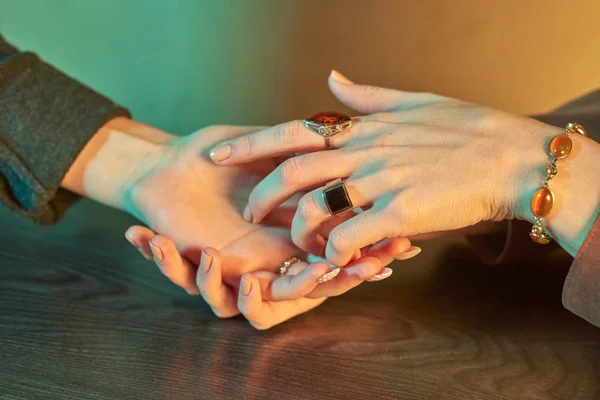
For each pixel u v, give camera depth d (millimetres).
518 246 515
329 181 438
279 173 442
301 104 750
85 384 392
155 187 492
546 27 708
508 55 721
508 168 418
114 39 758
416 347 430
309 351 425
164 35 748
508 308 474
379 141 439
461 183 417
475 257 542
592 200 405
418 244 558
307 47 736
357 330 446
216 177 496
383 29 727
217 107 765
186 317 452
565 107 522
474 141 428
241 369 408
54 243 528
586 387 403
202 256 427
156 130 541
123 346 421
